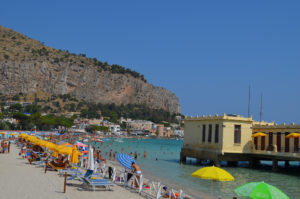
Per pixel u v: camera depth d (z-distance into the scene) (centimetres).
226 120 4491
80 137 15250
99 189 2130
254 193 1380
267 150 4422
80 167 3353
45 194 1803
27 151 4078
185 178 3528
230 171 4322
